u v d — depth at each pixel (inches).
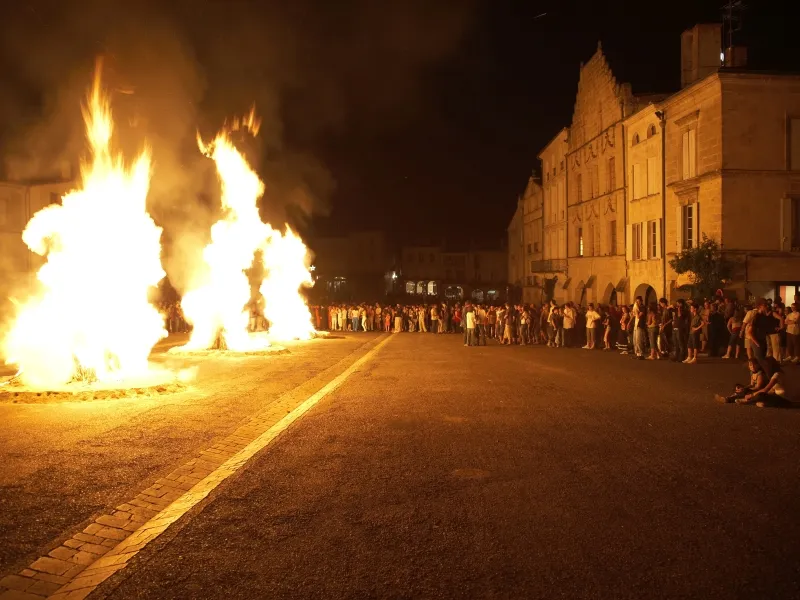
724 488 263.1
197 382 609.0
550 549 203.0
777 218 1058.1
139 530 224.7
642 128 1374.3
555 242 2096.5
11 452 324.2
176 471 292.8
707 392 526.0
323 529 221.9
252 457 318.3
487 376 645.3
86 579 185.2
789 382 581.6
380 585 179.8
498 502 248.2
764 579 181.0
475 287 3700.8
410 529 221.1
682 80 1296.8
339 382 603.8
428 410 448.5
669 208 1236.5
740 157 1055.6
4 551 202.7
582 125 1763.0
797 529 218.1
